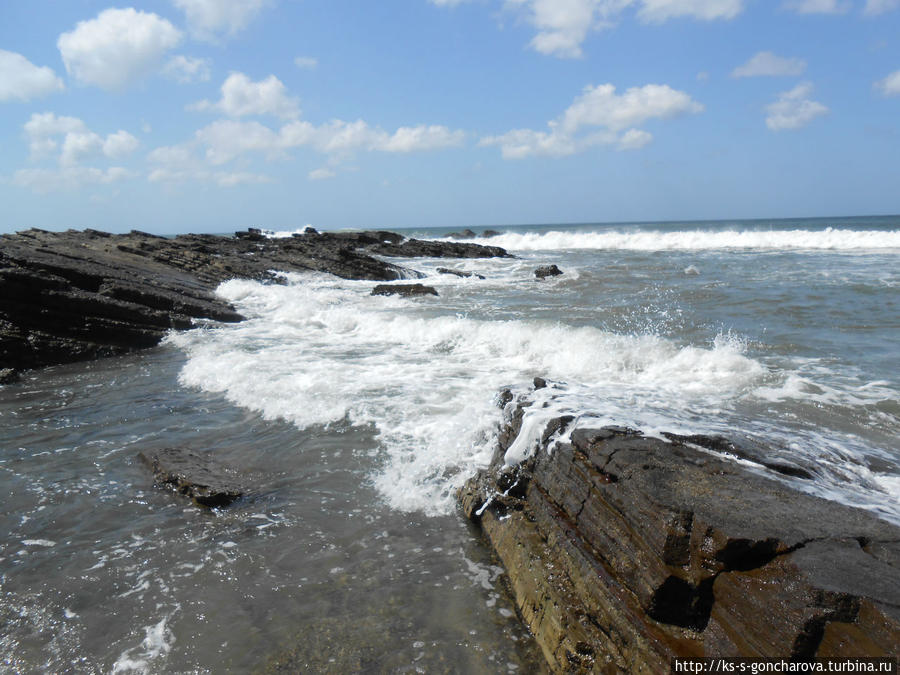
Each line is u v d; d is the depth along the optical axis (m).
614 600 3.52
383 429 7.17
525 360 10.18
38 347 11.45
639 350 9.67
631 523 3.70
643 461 4.16
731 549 3.12
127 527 5.19
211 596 4.23
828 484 4.21
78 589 4.32
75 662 3.61
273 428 7.48
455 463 6.18
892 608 2.54
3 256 13.37
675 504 3.51
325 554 4.79
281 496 5.76
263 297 19.00
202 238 34.44
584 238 44.72
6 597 4.23
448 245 38.91
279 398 8.48
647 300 16.00
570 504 4.39
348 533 5.11
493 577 4.52
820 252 29.31
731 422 5.95
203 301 16.44
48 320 12.18
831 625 2.63
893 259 24.27
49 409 8.55
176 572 4.53
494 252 36.94
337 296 19.19
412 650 3.72
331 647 3.73
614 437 4.69
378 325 13.61
